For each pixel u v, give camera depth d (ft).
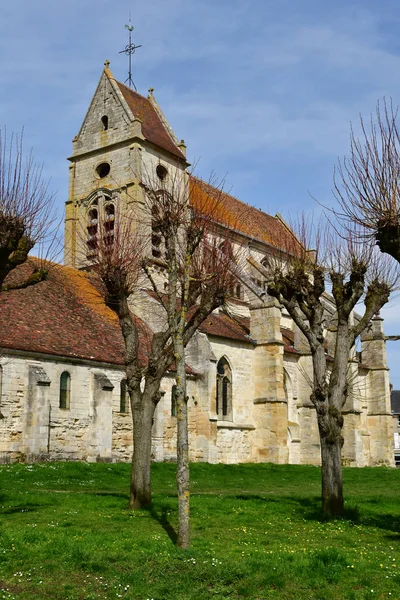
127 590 40.98
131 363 76.64
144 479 72.54
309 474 135.13
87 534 55.21
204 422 144.15
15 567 45.11
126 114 166.81
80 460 121.49
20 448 111.34
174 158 174.19
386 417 208.33
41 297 134.62
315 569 44.96
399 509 78.95
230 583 42.70
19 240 70.90
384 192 64.34
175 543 52.95
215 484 110.01
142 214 154.30
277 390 158.71
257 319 164.35
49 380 114.93
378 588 41.86
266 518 68.54
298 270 84.38
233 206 193.57
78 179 172.24
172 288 60.95
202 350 147.43
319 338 78.13
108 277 80.74
